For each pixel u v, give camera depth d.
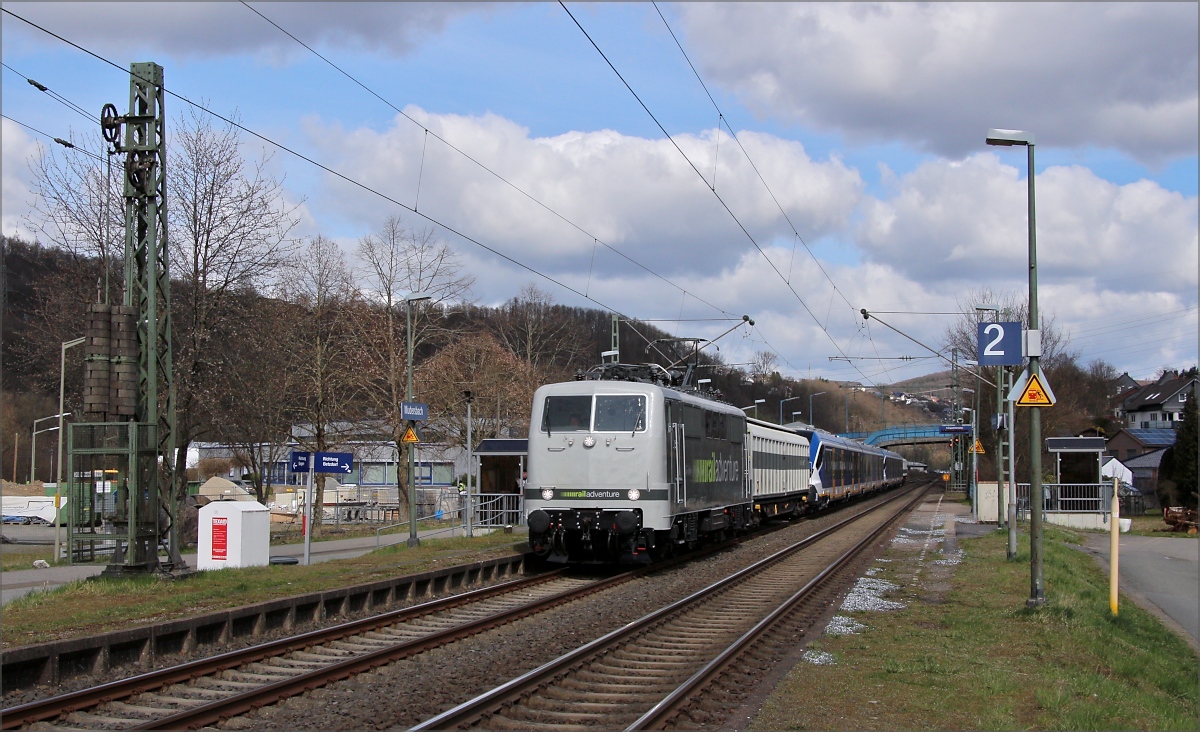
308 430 43.34
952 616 14.80
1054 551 25.06
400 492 44.28
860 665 11.15
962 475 74.62
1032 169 16.41
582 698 9.57
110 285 30.53
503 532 32.50
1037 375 15.86
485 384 47.69
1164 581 22.56
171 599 14.53
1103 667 11.70
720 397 28.00
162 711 8.95
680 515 21.19
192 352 30.67
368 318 42.72
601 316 91.12
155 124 17.83
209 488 55.84
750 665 11.10
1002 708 9.13
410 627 13.51
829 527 33.16
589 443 19.77
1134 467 67.06
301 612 13.71
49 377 31.19
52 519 56.00
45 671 9.91
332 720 8.66
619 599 16.55
